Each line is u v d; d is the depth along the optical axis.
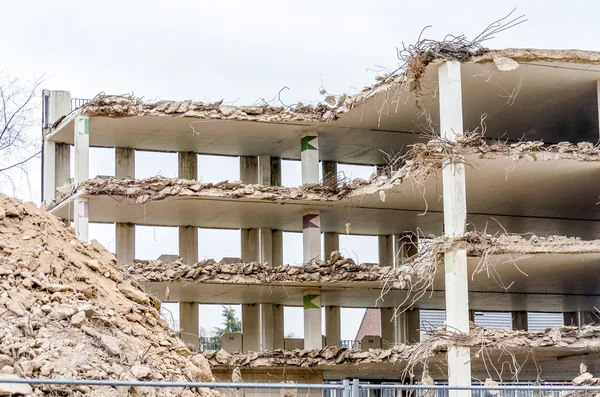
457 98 49.91
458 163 49.91
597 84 52.81
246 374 58.56
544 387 27.23
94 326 26.52
